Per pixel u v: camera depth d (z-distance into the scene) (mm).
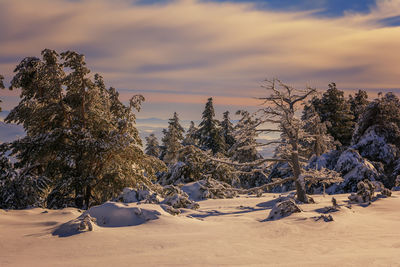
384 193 17578
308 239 8094
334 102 45906
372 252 5969
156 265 5430
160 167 25984
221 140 48625
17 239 8188
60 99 23406
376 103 33719
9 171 21078
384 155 31344
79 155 23484
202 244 7473
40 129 25078
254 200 21391
